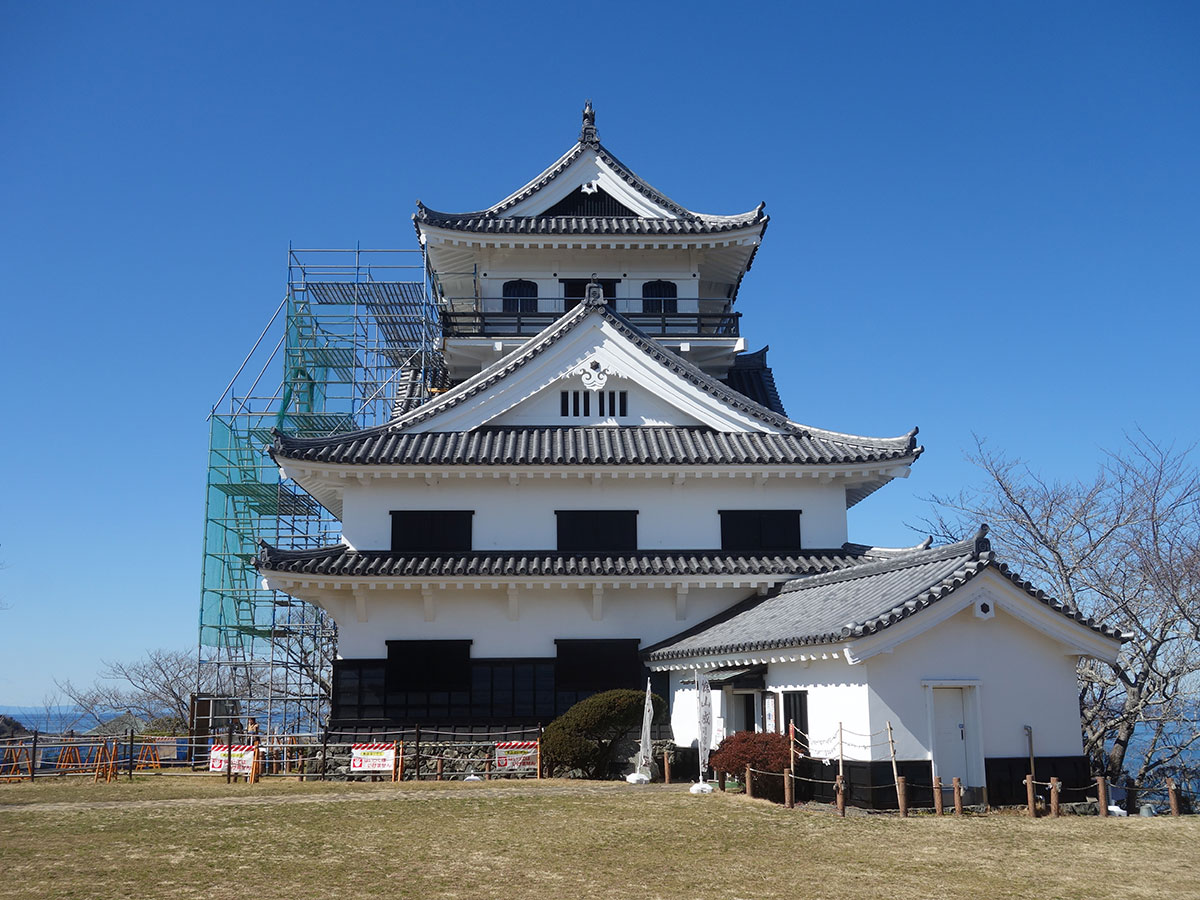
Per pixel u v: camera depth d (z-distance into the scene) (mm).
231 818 17594
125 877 12961
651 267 38344
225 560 43312
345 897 12094
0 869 13352
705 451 29922
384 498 29594
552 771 25812
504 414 31453
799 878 13195
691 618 29594
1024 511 32375
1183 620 29031
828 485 30609
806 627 21281
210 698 33688
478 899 12086
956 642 19047
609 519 30031
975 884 12930
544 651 28984
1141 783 27875
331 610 28812
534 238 36719
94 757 30172
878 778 18219
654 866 13859
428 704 28344
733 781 22406
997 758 18891
